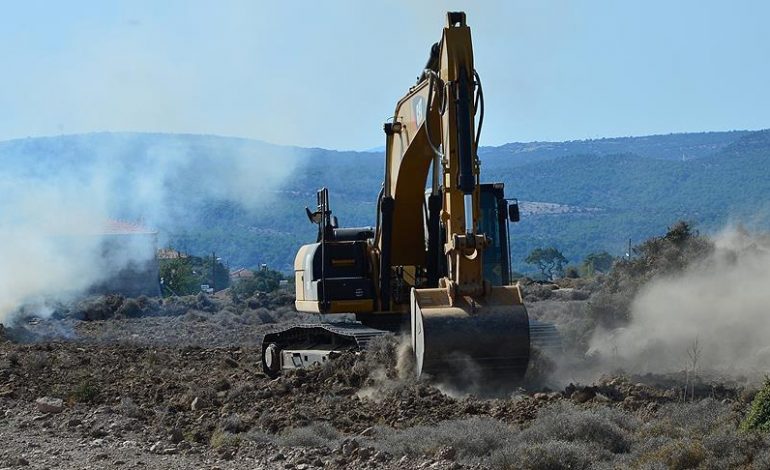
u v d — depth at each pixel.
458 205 19.91
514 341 19.17
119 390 22.59
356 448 14.66
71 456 15.43
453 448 14.18
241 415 18.73
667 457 13.07
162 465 14.47
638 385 18.75
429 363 19.09
